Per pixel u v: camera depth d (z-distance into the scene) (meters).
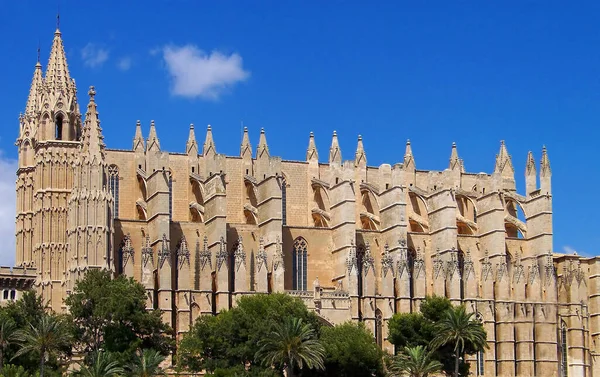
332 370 144.50
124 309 137.75
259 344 136.50
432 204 177.12
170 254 157.88
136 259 160.00
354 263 165.75
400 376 150.50
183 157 172.25
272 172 166.88
